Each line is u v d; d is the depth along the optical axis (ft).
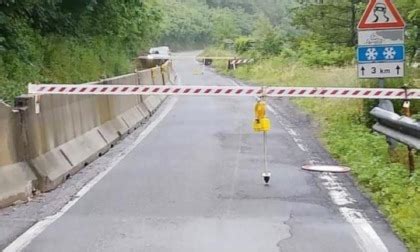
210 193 28.94
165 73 109.70
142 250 20.61
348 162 36.17
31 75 62.75
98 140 41.06
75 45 82.53
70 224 23.84
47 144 31.86
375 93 37.04
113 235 22.34
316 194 28.68
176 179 32.24
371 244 21.13
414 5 51.39
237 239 21.75
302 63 118.62
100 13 94.68
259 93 38.01
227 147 43.09
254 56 167.02
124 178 32.71
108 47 99.50
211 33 373.61
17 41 63.31
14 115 28.43
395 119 33.24
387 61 40.40
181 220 24.23
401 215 23.82
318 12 118.73
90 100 41.50
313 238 21.85
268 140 46.37
